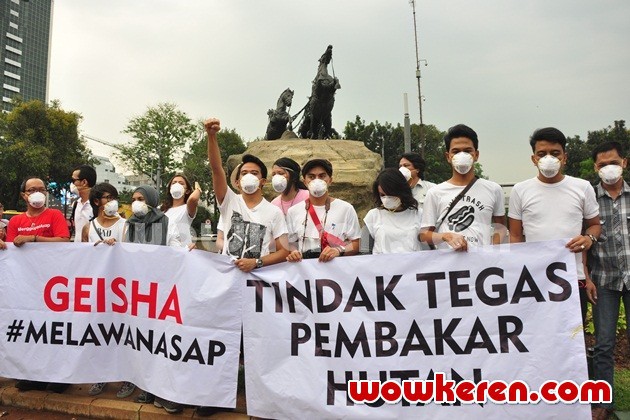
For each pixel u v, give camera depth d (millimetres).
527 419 2748
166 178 36812
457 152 3254
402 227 3344
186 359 3172
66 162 33281
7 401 3570
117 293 3535
